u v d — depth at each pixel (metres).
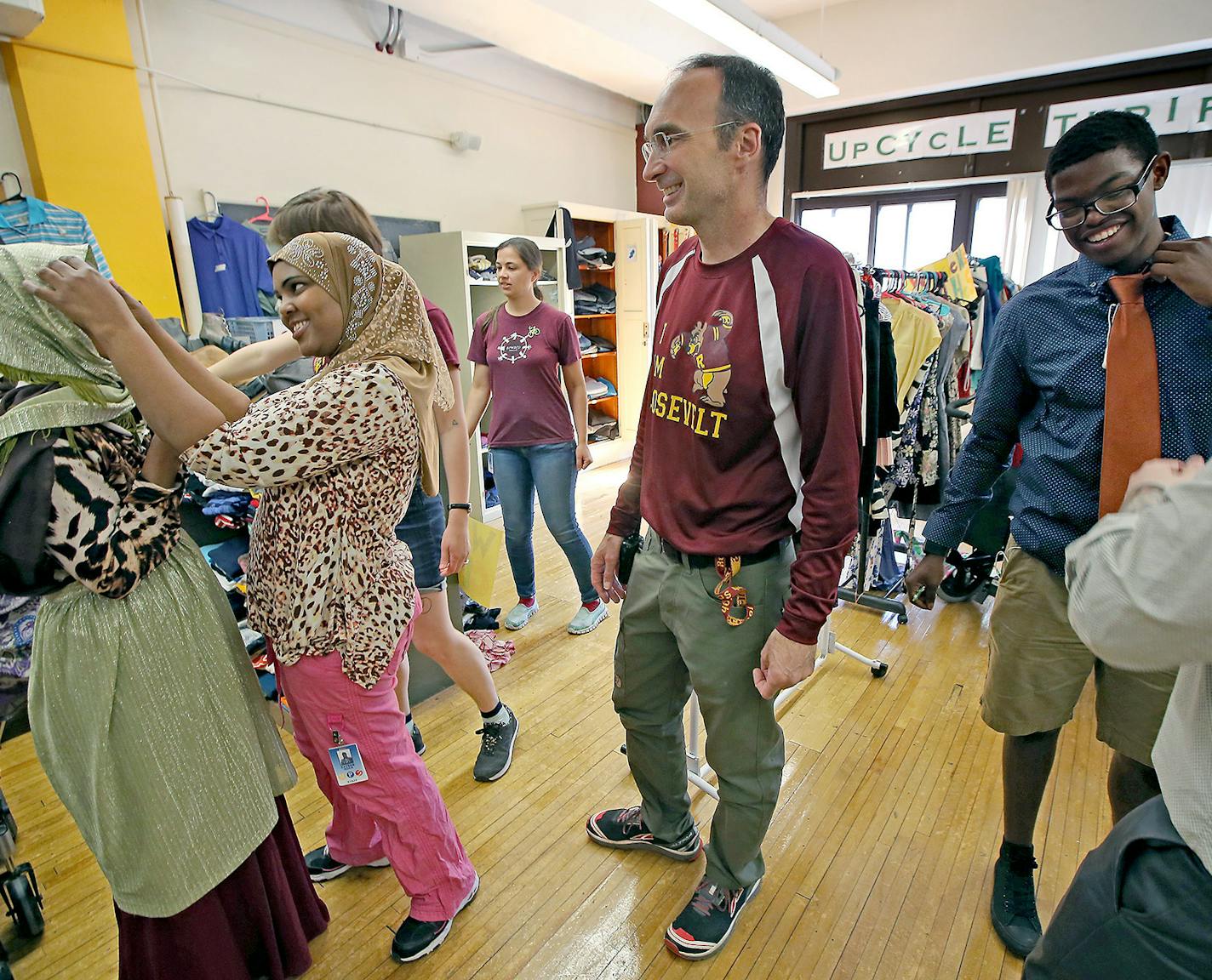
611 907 1.51
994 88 4.86
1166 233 1.19
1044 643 1.30
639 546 1.52
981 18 4.63
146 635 1.00
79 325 0.86
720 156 1.06
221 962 1.13
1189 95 4.30
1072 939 0.79
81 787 1.02
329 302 1.10
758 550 1.20
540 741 2.11
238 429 0.97
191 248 3.31
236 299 3.47
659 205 6.38
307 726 1.24
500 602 3.16
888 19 4.93
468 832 1.74
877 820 1.75
